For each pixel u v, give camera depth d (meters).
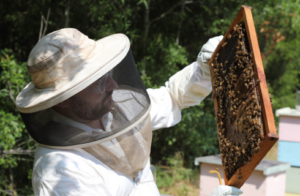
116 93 1.44
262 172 3.35
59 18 6.01
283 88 11.80
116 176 1.52
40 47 1.37
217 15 6.30
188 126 6.64
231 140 1.51
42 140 1.42
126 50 1.45
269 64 11.68
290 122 4.68
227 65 1.59
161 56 6.38
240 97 1.44
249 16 1.40
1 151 4.61
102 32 5.70
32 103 1.34
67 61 1.34
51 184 1.34
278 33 9.09
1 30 6.08
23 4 5.83
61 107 1.37
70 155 1.41
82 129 1.39
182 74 2.05
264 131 1.20
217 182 3.72
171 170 6.70
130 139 1.50
